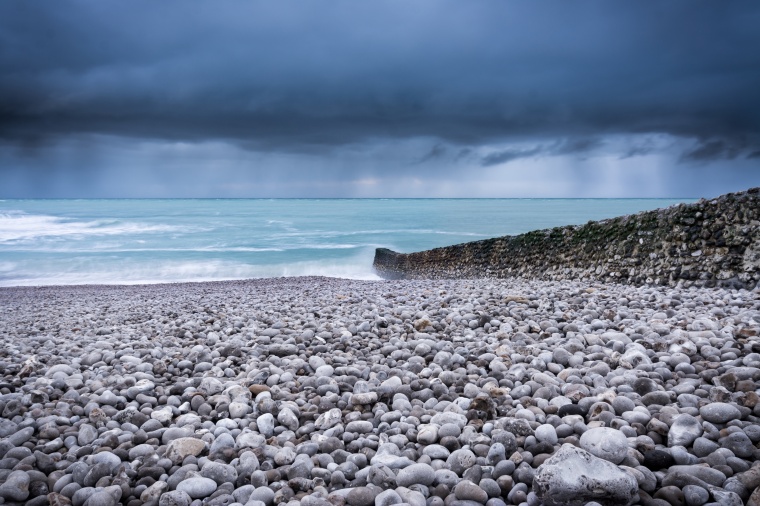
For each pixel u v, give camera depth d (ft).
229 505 8.23
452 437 10.21
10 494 8.63
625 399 11.05
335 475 9.02
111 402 13.43
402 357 16.90
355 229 157.17
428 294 32.60
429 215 239.71
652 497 7.88
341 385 14.08
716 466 8.43
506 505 8.06
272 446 10.42
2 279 78.43
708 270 34.65
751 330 15.90
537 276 53.01
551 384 13.05
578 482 7.36
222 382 14.70
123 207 353.51
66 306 42.52
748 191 33.55
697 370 13.46
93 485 9.20
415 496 8.12
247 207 373.20
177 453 10.10
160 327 25.61
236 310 30.42
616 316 20.71
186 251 104.99
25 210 281.95
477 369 14.79
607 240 44.14
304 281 67.00
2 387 15.10
